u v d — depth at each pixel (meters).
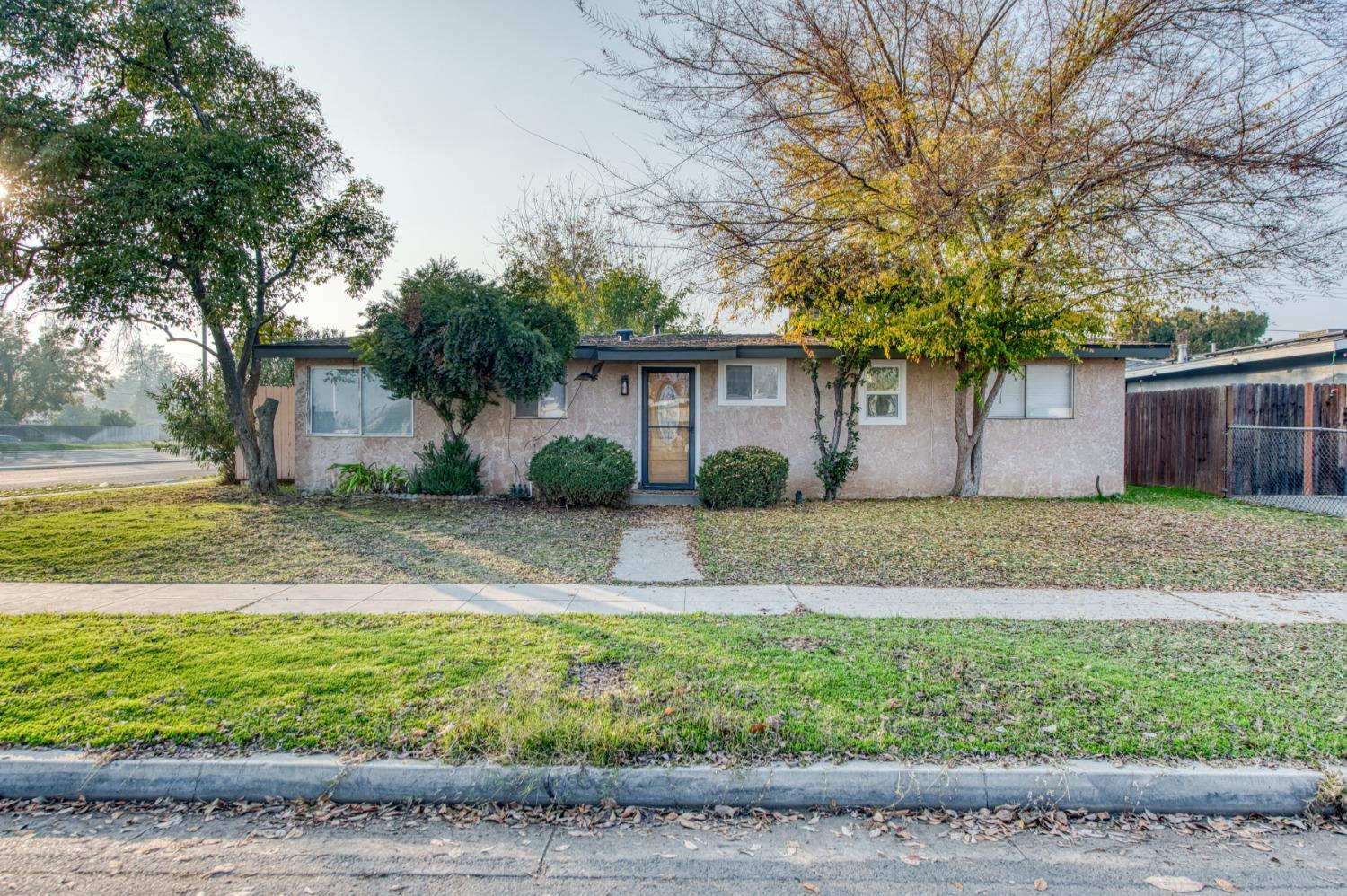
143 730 3.85
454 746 3.71
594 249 24.94
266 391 17.23
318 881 2.95
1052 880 2.97
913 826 3.37
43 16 10.91
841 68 7.61
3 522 10.77
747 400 13.65
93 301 11.50
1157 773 3.53
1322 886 2.93
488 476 13.76
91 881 2.93
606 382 13.77
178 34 12.37
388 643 5.26
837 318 10.98
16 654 4.96
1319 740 3.81
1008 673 4.68
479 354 11.59
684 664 4.78
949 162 7.87
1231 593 7.04
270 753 3.70
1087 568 7.96
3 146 10.48
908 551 8.73
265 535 9.87
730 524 10.40
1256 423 13.69
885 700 4.25
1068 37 8.27
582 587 7.20
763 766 3.60
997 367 12.20
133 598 6.74
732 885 2.92
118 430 61.03
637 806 3.53
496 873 3.01
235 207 11.58
